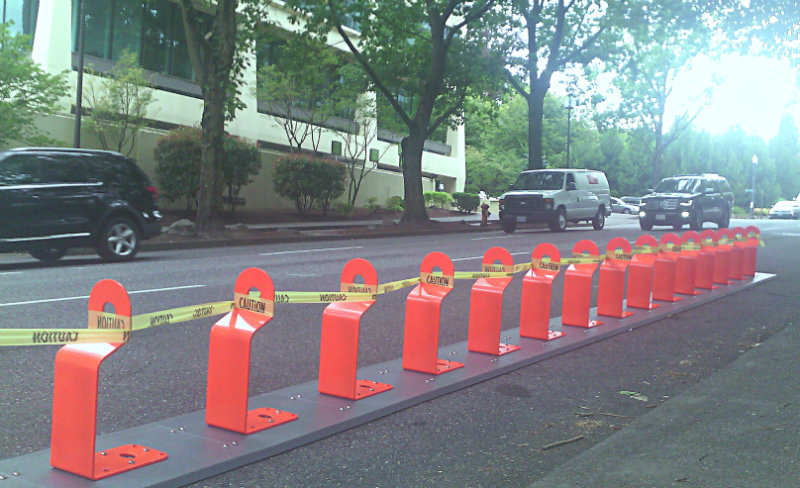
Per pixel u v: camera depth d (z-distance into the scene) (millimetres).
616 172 66312
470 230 27312
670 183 27047
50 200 13375
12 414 4852
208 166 20266
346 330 5129
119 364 6227
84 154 14219
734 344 7219
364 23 25016
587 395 5473
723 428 4648
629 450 4258
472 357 6426
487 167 61062
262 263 14008
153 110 27156
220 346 4465
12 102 19812
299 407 4926
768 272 13234
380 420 4852
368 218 33000
